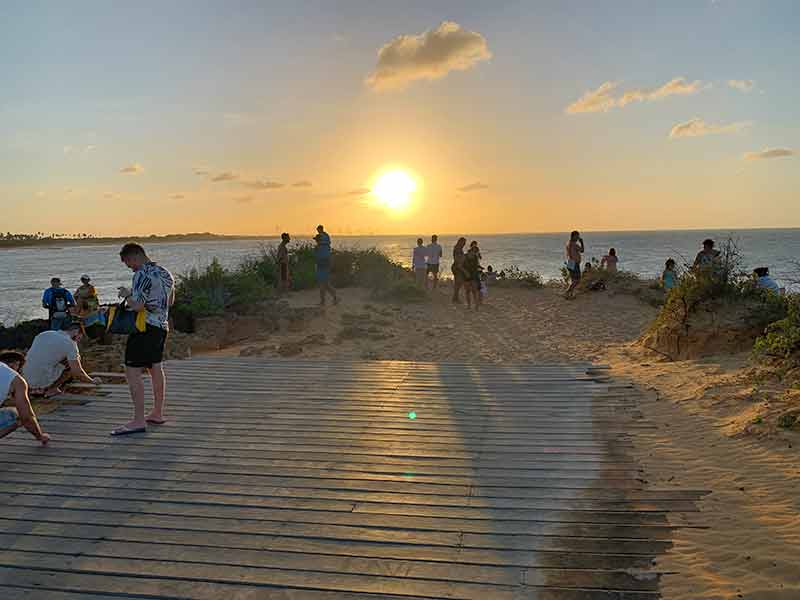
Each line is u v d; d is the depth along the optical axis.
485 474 5.01
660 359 9.63
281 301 16.12
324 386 8.01
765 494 4.43
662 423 6.16
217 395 7.61
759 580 3.36
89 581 3.58
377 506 4.46
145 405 7.18
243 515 4.36
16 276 60.06
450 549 3.83
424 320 14.83
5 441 5.98
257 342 12.62
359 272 20.31
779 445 5.23
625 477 4.87
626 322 14.09
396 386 7.96
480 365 9.16
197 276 16.16
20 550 3.94
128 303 6.11
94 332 13.54
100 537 4.09
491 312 16.09
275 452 5.61
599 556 3.70
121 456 5.55
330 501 4.56
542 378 8.24
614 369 8.79
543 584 3.42
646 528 4.03
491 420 6.46
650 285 18.20
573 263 17.69
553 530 4.04
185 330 13.75
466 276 16.39
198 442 5.90
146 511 4.45
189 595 3.41
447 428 6.22
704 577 3.43
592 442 5.70
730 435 5.60
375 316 15.10
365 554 3.79
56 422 6.56
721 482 4.69
